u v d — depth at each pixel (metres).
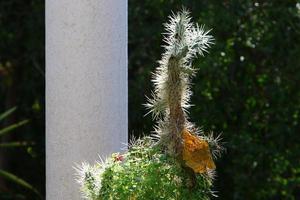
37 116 11.56
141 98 9.95
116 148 5.11
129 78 10.33
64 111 5.07
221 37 9.75
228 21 9.63
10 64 11.65
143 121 10.02
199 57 9.55
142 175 4.31
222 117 10.01
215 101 9.98
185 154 4.32
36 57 11.21
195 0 9.70
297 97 9.98
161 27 10.02
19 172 11.70
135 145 4.54
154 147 4.41
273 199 10.25
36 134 11.61
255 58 10.03
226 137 9.98
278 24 9.80
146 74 9.94
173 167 4.32
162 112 4.49
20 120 11.67
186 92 4.50
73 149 5.06
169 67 4.41
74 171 5.05
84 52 5.06
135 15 10.15
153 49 10.16
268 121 10.04
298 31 9.84
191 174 4.35
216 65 9.59
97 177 4.37
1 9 11.28
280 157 9.99
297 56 9.82
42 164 11.60
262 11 9.83
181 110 4.43
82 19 5.05
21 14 11.23
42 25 11.01
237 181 10.11
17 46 11.39
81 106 5.05
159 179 4.30
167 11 9.95
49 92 5.15
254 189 10.15
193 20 9.70
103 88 5.07
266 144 10.05
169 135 4.38
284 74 9.95
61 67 5.08
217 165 10.33
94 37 5.06
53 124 5.12
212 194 4.53
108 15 5.09
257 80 10.05
